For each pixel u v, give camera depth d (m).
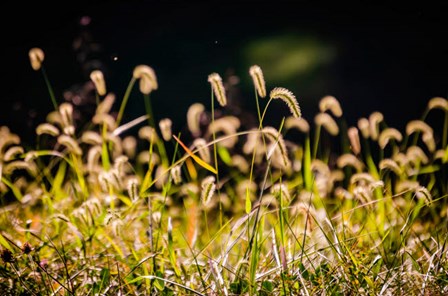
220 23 12.75
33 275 2.79
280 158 2.82
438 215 3.69
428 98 10.77
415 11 12.48
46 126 3.57
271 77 11.41
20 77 9.23
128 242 3.21
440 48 11.70
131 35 12.06
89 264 2.95
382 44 12.02
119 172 3.10
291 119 3.60
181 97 10.41
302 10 13.05
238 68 11.56
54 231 3.43
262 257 2.99
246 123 5.80
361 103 10.90
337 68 11.70
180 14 12.77
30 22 10.56
